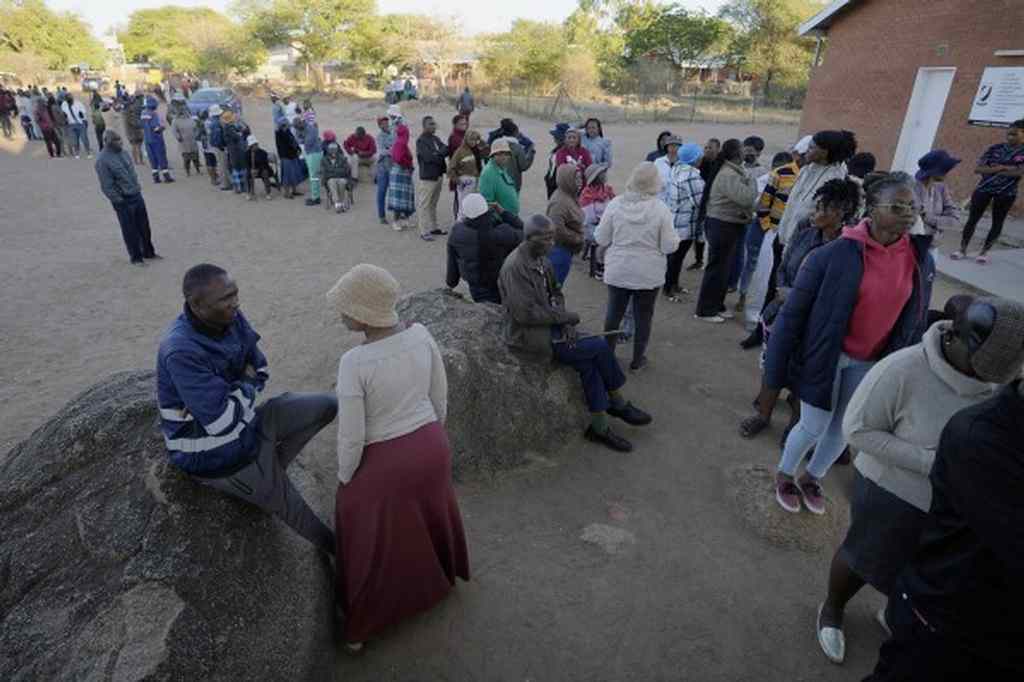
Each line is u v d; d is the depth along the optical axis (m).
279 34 44.09
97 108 16.56
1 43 46.44
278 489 2.69
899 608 1.97
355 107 32.44
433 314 4.91
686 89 45.16
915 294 3.18
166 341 2.32
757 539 3.69
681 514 3.89
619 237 5.12
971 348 1.92
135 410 2.93
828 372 3.28
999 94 11.67
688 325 6.75
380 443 2.64
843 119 15.45
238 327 2.59
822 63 16.05
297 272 8.43
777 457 4.48
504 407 4.25
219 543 2.52
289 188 12.90
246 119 27.22
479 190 7.14
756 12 41.72
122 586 2.31
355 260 8.99
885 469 2.45
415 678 2.81
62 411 3.12
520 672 2.85
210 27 46.06
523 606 3.20
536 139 21.69
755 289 6.20
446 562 3.04
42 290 7.61
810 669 2.88
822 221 4.15
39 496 2.66
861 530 2.62
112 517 2.51
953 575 1.72
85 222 10.88
